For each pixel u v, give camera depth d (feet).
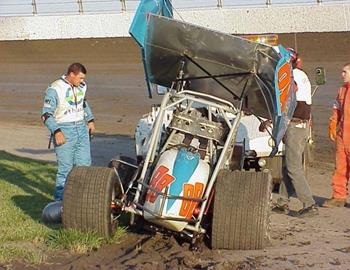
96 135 61.31
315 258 22.34
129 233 25.30
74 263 21.71
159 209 22.33
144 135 32.96
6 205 30.53
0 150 54.03
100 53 134.41
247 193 22.75
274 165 33.14
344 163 31.53
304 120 29.19
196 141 24.47
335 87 83.41
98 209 23.20
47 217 26.50
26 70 121.90
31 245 23.71
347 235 25.96
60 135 28.14
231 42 23.91
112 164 25.99
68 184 23.66
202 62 25.36
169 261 21.86
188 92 25.46
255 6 140.05
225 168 24.58
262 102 26.17
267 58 23.94
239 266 21.18
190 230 23.06
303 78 29.32
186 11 144.97
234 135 24.76
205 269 20.83
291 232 26.37
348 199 33.27
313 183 38.09
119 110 79.20
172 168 23.04
